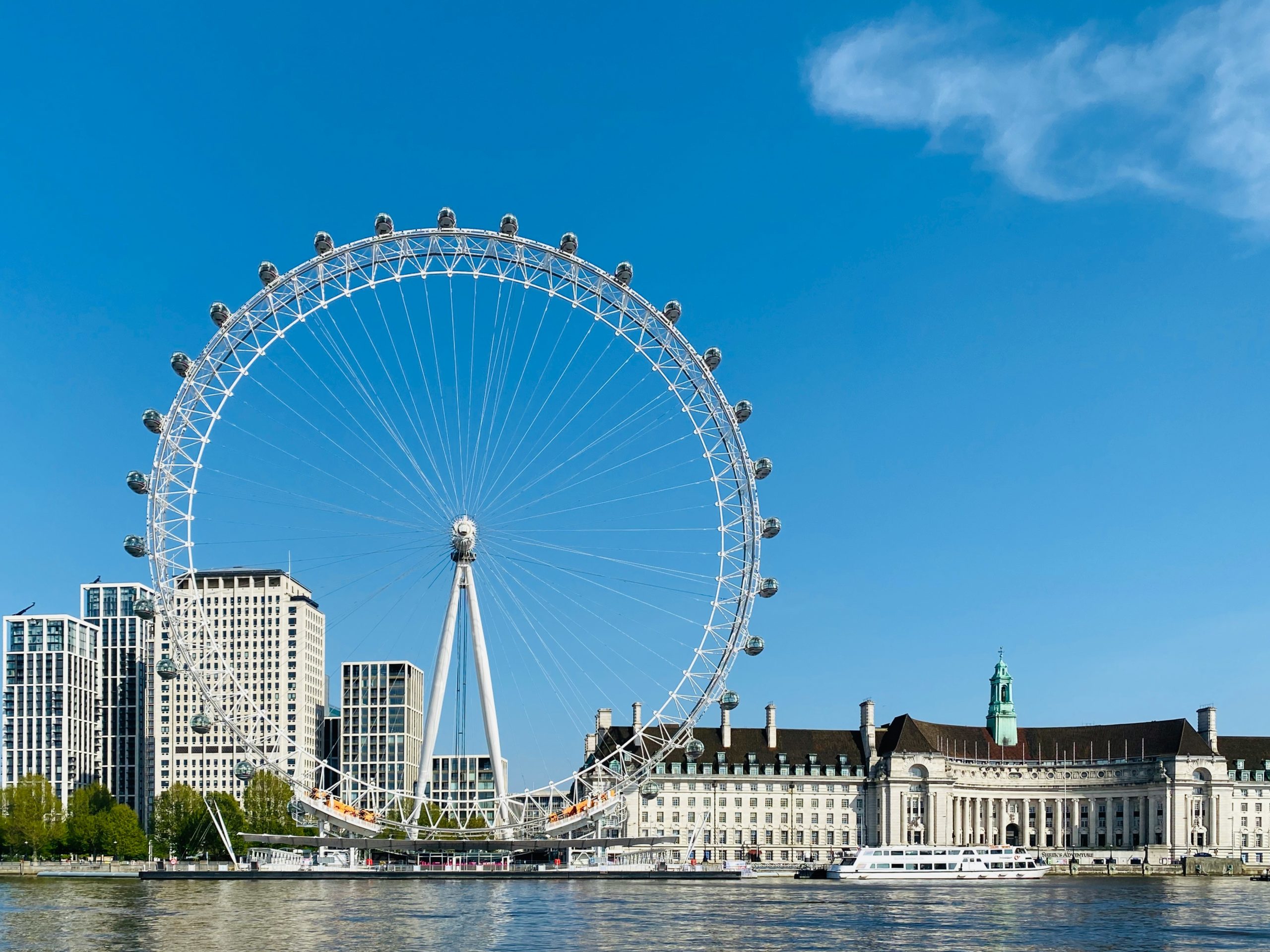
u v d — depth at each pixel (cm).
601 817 18375
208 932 11638
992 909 14888
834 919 13325
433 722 17500
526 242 17050
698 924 12544
